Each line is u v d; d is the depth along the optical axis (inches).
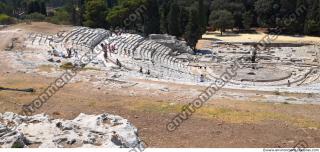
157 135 1120.2
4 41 2578.7
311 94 1737.2
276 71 2910.9
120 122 992.2
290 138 1108.5
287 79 2711.6
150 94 1587.1
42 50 2453.2
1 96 1472.7
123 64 2444.6
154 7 4156.0
